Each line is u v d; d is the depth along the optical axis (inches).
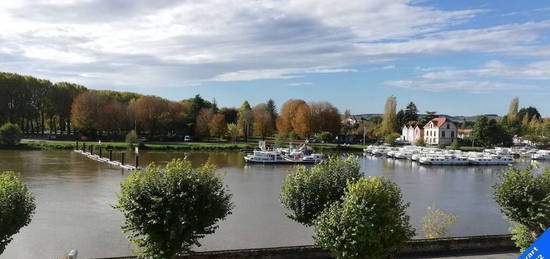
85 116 5452.8
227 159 4217.5
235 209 1859.0
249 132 7007.9
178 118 6348.4
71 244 1341.0
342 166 1048.2
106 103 5782.5
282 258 1001.5
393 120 7126.0
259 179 2888.8
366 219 811.4
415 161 4510.3
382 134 7249.0
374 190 840.3
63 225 1544.0
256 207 1911.9
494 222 1743.4
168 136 6358.3
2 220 814.5
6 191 844.0
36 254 1254.9
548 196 917.8
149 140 6097.4
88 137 5738.2
